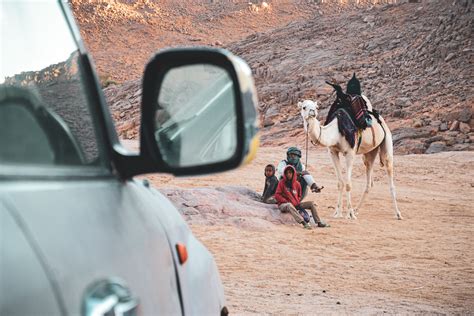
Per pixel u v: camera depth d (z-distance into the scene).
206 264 4.74
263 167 43.78
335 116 25.41
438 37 88.44
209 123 3.59
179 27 167.88
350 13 113.69
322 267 16.52
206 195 22.23
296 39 107.94
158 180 34.69
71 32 3.76
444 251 19.55
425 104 71.88
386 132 26.56
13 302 2.17
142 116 3.59
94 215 2.99
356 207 28.44
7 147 2.60
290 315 11.39
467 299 13.47
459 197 36.16
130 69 147.00
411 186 41.28
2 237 2.26
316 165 47.50
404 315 11.71
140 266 3.29
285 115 78.50
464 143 60.53
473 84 75.19
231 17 173.88
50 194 2.72
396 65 86.94
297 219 22.05
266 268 16.06
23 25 3.20
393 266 16.97
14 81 2.95
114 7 171.75
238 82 3.52
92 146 3.48
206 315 4.38
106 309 2.51
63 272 2.49
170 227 4.14
